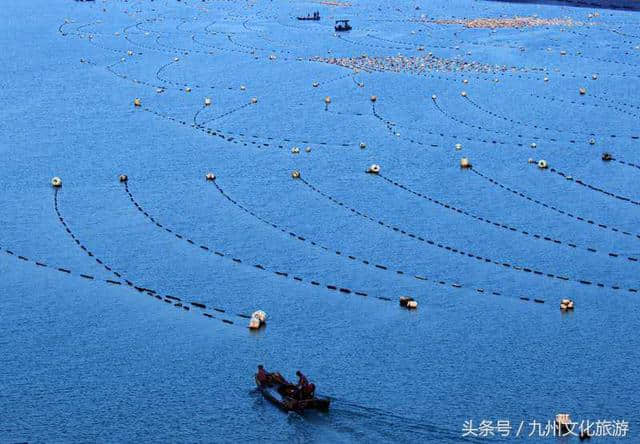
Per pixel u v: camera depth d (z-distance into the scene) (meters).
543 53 138.50
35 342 57.09
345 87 117.69
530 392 51.62
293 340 57.28
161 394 51.16
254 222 75.25
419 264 68.06
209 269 67.12
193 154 91.44
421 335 57.91
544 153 92.88
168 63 131.62
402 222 75.56
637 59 135.50
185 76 123.81
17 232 73.38
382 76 123.44
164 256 69.12
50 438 47.28
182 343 56.84
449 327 59.00
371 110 107.56
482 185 83.94
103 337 57.69
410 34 153.88
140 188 82.31
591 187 83.81
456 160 90.44
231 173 86.12
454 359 55.16
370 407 49.62
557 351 56.19
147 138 96.56
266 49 141.88
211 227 74.25
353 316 60.38
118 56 136.50
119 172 86.19
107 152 91.94
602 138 98.25
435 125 102.06
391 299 62.81
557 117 105.94
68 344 56.88
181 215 76.44
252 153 91.88
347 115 105.31
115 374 53.38
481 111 107.88
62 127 100.38
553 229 74.62
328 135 97.88
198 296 63.12
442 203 79.62
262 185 83.19
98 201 79.38
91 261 68.50
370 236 72.88
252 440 46.88
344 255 69.50
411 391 51.44
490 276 66.25
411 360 54.91
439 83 120.00
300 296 63.09
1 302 62.28
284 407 48.91
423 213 77.44
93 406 50.16
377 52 139.25
